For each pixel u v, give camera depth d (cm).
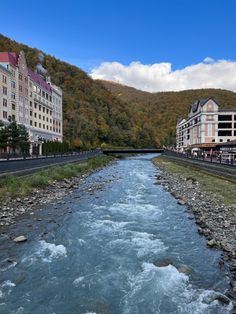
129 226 1530
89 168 4931
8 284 917
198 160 4350
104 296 859
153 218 1678
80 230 1459
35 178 2644
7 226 1494
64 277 970
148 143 15875
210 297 827
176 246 1226
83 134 12088
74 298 848
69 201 2164
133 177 3828
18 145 5259
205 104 8394
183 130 11994
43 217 1683
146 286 906
